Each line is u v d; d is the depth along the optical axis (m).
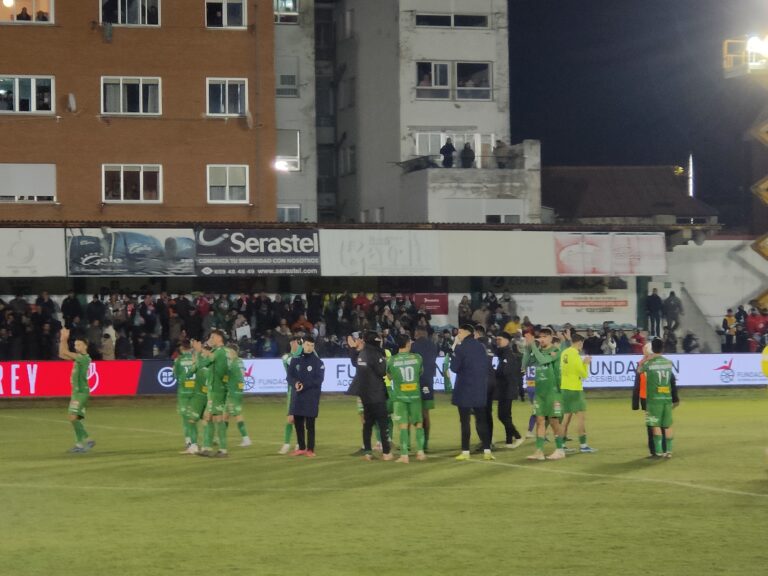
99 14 49.84
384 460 21.30
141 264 43.91
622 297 50.53
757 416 32.81
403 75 59.56
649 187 67.19
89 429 28.59
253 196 51.03
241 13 51.22
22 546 12.95
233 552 12.59
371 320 44.25
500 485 17.80
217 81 50.91
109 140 49.81
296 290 47.47
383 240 46.22
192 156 50.59
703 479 18.45
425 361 22.66
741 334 47.75
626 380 43.31
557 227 48.19
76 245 43.41
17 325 39.78
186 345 26.20
